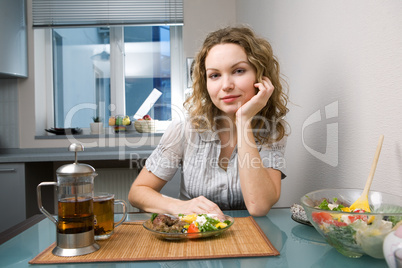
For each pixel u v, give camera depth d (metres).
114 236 0.82
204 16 3.18
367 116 0.99
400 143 0.84
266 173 1.09
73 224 0.71
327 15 1.25
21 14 2.97
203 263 0.66
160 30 3.32
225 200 1.32
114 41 3.30
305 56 1.48
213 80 1.16
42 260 0.68
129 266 0.65
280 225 0.94
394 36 0.85
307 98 1.47
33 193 2.75
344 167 1.14
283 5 1.79
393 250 0.53
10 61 2.81
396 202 0.78
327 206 0.79
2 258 0.71
